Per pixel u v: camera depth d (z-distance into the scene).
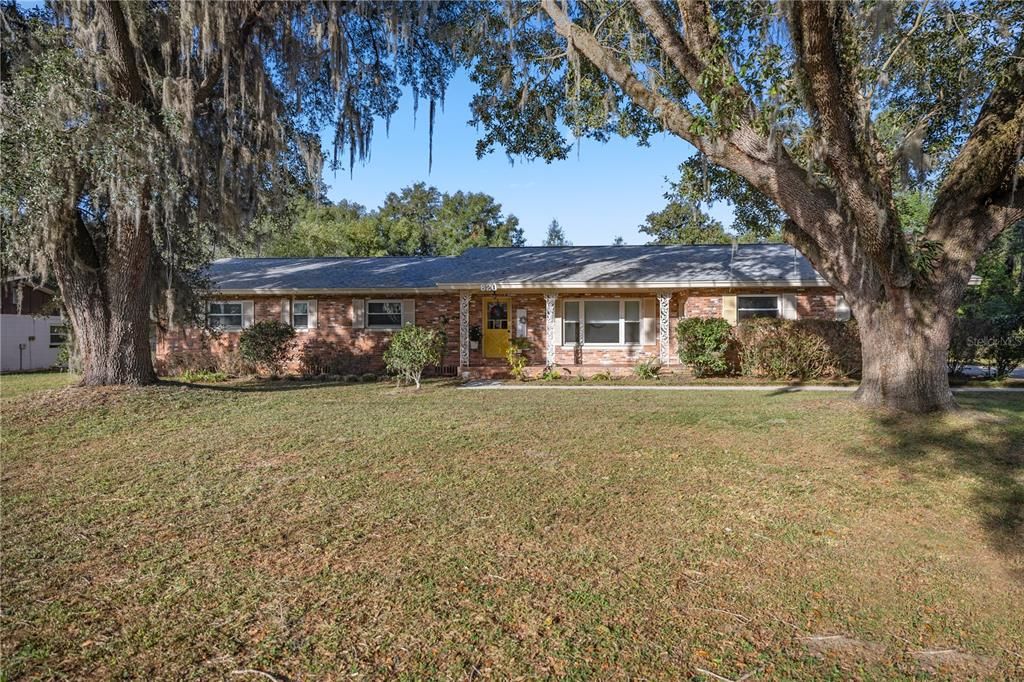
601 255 18.66
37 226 8.91
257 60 10.16
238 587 3.66
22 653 2.96
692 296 16.28
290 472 6.21
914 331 8.43
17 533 4.56
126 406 9.61
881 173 8.31
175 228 10.47
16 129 7.96
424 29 10.55
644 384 14.33
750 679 2.76
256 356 16.41
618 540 4.38
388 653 2.98
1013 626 3.20
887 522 4.72
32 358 21.23
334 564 3.99
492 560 4.04
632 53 8.30
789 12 6.01
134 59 9.73
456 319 17.44
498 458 6.73
